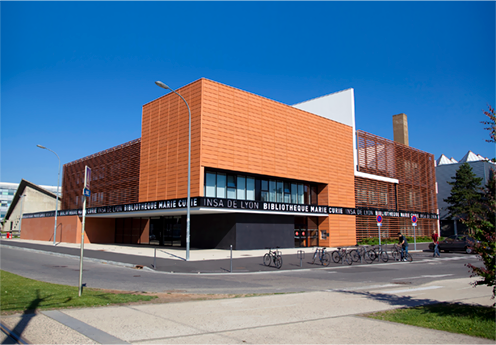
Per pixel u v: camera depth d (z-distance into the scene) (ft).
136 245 130.21
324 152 126.72
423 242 156.15
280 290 40.27
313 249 110.11
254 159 104.78
